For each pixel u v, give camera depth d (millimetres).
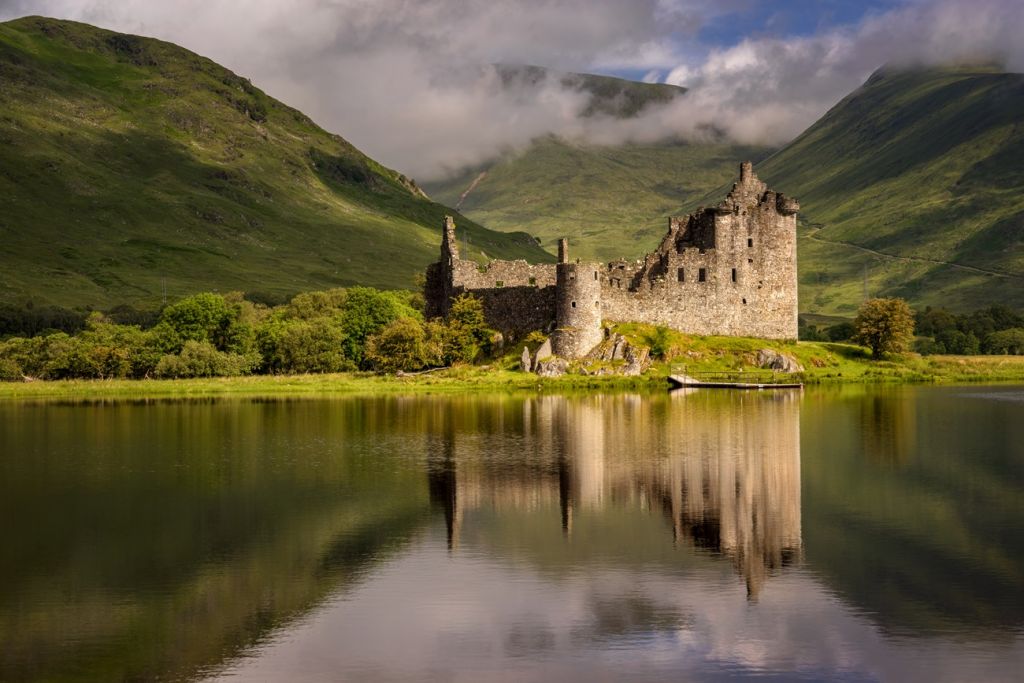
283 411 134750
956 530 69375
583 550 65188
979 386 166625
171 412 135500
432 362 178125
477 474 88188
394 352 178000
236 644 50438
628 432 111250
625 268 182875
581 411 130000
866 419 121688
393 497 79500
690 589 57875
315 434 111500
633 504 77125
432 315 197125
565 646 50156
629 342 168750
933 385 168500
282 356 195875
